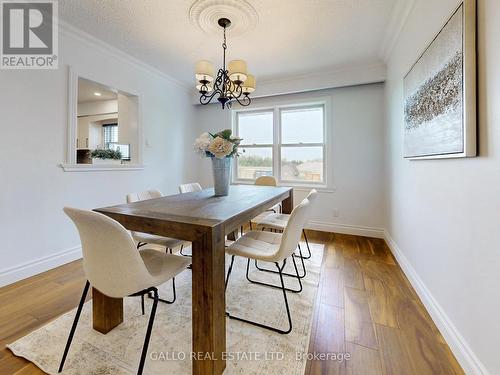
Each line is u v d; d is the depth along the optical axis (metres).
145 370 1.17
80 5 2.04
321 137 3.81
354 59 3.05
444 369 1.20
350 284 2.02
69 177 2.47
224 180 2.04
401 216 2.41
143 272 1.08
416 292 1.88
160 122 3.63
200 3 2.02
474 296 1.14
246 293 1.88
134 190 3.22
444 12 1.42
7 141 2.01
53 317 1.57
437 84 1.49
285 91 3.68
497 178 0.98
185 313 1.62
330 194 3.64
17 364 1.20
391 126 2.87
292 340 1.38
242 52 2.87
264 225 2.32
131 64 3.10
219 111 4.33
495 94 1.00
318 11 2.12
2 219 1.99
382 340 1.39
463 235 1.24
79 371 1.16
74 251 2.53
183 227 1.14
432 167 1.63
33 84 2.16
